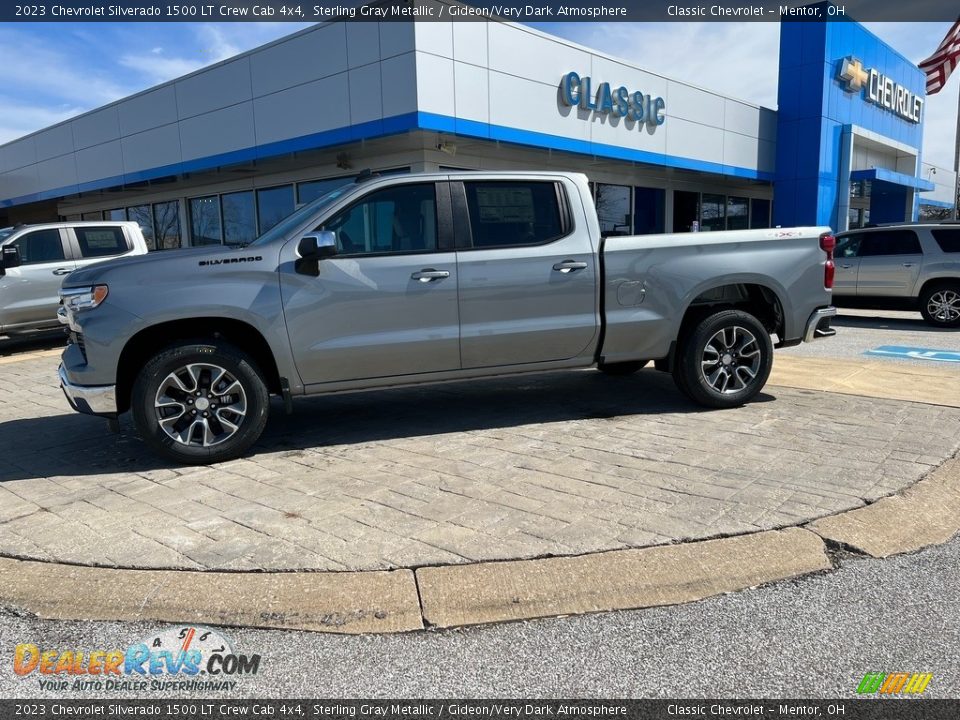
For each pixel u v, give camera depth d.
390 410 6.45
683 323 6.14
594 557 3.40
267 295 4.89
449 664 2.73
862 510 3.87
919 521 3.79
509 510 3.97
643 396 6.72
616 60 15.22
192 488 4.46
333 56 12.52
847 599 3.11
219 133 14.76
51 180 19.78
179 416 4.84
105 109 17.36
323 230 5.06
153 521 3.93
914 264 12.20
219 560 3.45
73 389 4.78
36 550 3.60
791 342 6.29
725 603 3.10
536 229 5.53
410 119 11.55
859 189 26.12
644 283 5.73
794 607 3.06
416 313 5.21
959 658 2.69
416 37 11.30
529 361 5.61
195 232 18.20
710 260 5.89
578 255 5.55
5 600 3.21
